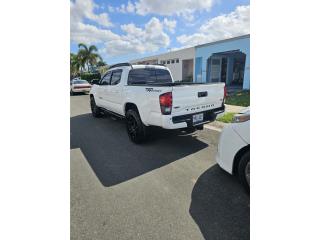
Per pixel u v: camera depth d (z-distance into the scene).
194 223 2.13
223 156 2.79
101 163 3.62
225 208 2.36
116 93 5.31
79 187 2.85
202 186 2.81
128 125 4.75
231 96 11.75
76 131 5.75
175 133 5.21
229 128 2.69
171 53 21.20
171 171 3.26
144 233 2.03
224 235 1.98
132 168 3.40
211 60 17.67
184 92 3.70
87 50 33.09
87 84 17.19
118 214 2.29
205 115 4.14
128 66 4.97
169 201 2.50
